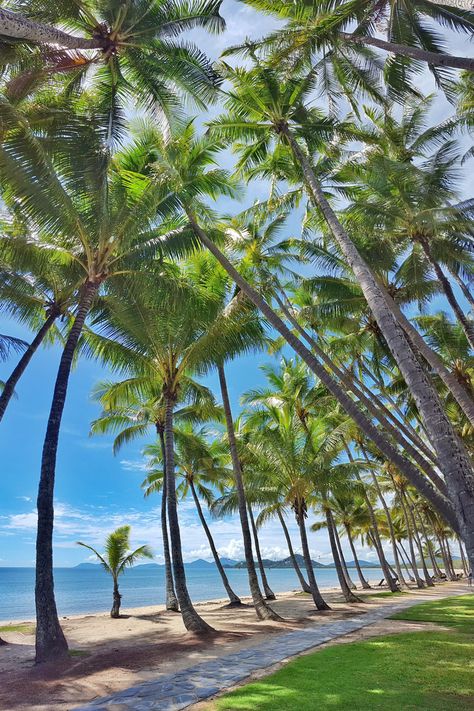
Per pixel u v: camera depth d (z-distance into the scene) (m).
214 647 11.35
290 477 19.66
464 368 22.11
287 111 13.73
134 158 15.62
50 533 10.82
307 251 18.44
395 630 12.41
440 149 16.02
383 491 42.22
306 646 10.65
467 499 6.11
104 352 16.77
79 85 12.01
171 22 10.37
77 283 13.74
